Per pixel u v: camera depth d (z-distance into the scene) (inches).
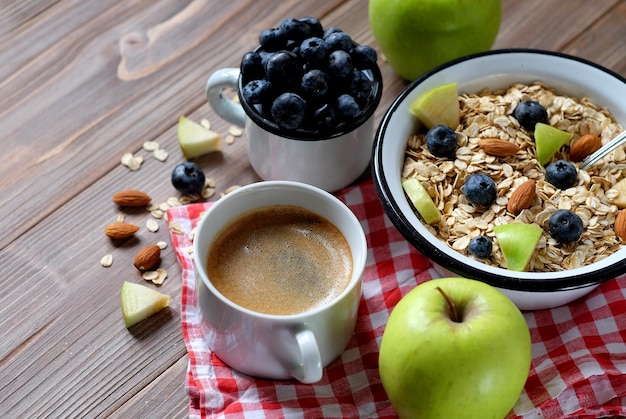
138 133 28.5
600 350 24.8
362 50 26.2
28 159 27.9
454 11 27.5
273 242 24.8
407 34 28.0
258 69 25.9
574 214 25.2
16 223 26.8
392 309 25.6
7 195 27.2
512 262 24.9
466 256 25.2
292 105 25.0
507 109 27.3
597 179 26.2
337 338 23.9
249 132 26.8
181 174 27.1
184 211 26.9
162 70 29.8
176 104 29.1
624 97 26.9
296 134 25.6
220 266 24.4
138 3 31.2
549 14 30.9
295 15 31.0
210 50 30.2
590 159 26.3
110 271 26.0
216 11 31.1
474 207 26.0
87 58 30.0
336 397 24.3
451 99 26.8
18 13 30.9
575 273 23.8
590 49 30.2
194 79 29.6
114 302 25.5
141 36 30.5
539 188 26.0
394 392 23.0
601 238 25.5
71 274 26.0
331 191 27.5
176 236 26.5
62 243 26.5
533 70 27.6
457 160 26.5
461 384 22.2
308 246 24.8
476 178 25.8
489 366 22.2
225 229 24.9
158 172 27.9
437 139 26.4
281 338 23.0
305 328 22.8
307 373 22.6
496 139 26.6
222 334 23.6
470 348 22.1
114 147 28.2
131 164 27.9
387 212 24.5
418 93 26.8
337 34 26.1
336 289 24.2
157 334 25.1
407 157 26.7
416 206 25.6
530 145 26.8
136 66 29.8
